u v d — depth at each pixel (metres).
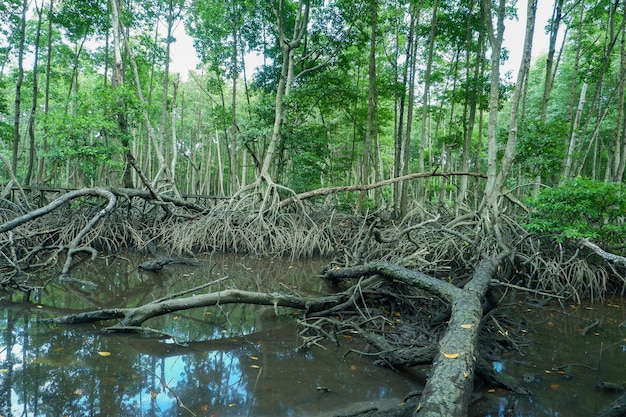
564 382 3.73
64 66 18.17
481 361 3.60
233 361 3.95
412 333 4.73
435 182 27.45
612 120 17.86
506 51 12.23
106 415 2.87
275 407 3.13
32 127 12.44
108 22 13.79
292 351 4.27
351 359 4.10
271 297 5.16
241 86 29.30
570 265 7.41
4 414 2.80
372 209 14.32
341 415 2.90
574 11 13.20
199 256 10.19
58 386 3.25
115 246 9.96
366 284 5.64
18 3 11.61
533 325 5.59
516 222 8.68
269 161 12.13
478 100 13.39
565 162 11.30
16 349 3.96
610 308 6.71
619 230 6.99
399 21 14.67
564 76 19.66
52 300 5.77
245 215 11.25
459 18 13.86
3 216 9.44
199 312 5.49
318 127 14.38
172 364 3.81
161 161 12.16
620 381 3.77
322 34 14.56
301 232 10.93
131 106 11.17
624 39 10.51
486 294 4.87
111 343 4.23
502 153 12.97
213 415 2.97
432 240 8.78
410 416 2.81
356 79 20.19
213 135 27.67
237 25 14.87
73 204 12.08
